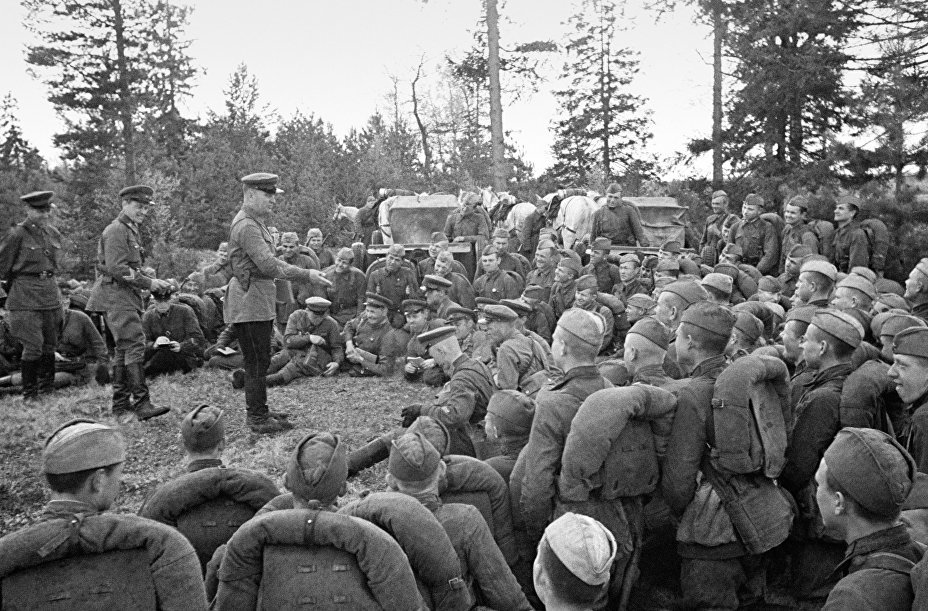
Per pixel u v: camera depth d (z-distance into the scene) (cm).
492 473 448
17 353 1048
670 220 1625
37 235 928
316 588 303
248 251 761
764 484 441
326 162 3512
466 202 1459
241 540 310
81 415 867
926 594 255
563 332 447
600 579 260
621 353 975
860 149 1852
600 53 3794
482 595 392
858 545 293
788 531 438
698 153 2566
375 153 3666
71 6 3412
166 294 1064
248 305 780
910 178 1811
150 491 650
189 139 4391
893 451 291
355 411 888
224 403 915
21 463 738
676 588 491
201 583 287
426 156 4831
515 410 500
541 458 433
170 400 922
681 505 443
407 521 348
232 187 3725
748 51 2200
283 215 3200
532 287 1066
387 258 1152
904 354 425
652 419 436
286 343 1058
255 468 712
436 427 443
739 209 2345
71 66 3459
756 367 431
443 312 1056
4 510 644
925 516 360
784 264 1259
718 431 427
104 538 275
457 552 384
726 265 1023
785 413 453
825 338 473
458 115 4797
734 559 442
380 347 1072
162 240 2838
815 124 2272
